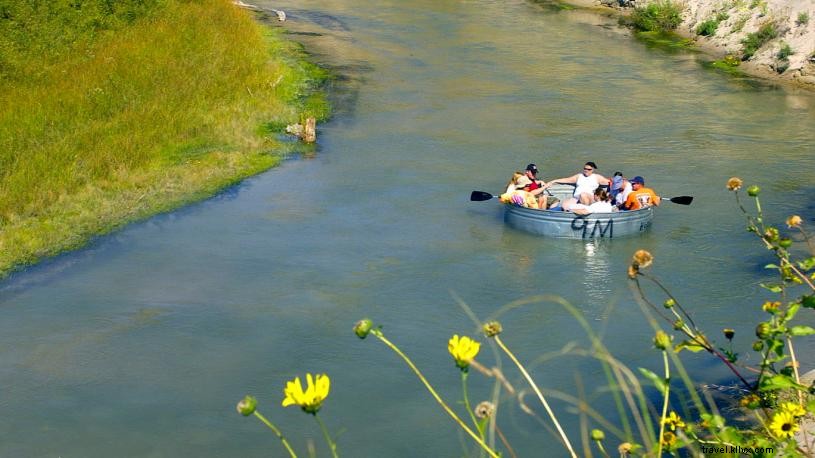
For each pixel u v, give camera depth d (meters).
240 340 12.30
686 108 25.16
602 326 12.38
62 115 20.59
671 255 15.01
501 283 13.98
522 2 43.94
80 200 17.25
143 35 27.67
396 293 13.67
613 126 23.16
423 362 11.57
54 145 18.78
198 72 25.28
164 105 22.31
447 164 20.08
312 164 20.12
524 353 11.70
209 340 12.31
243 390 11.06
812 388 4.76
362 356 11.79
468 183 18.81
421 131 22.70
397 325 12.63
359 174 19.41
